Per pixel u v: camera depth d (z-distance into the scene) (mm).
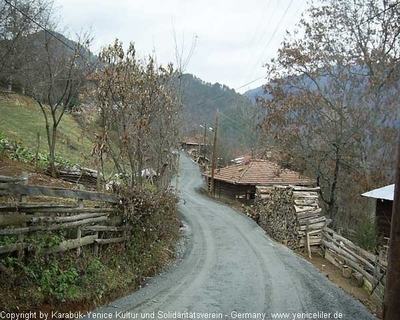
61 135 26594
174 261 11578
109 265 8664
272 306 8227
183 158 60625
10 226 6570
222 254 12984
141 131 10898
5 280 6164
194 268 10945
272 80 21234
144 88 11000
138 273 9367
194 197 31484
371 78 20234
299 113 20516
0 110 27562
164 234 12500
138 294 8258
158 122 13492
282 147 21016
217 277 10164
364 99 20469
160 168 13930
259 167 31594
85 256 7965
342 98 20578
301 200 15016
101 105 10758
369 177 21281
